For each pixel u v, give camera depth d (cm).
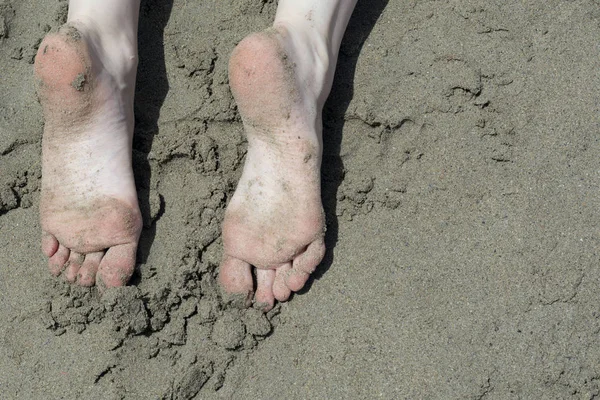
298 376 89
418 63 97
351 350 89
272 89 87
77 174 91
